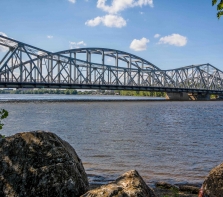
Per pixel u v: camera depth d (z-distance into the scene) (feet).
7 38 261.03
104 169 44.93
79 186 19.22
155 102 319.88
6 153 19.67
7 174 18.99
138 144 68.90
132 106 233.96
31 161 19.22
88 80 335.67
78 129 95.45
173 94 445.37
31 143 19.80
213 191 20.30
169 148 64.39
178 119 136.46
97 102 291.38
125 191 16.66
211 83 476.95
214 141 75.46
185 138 79.92
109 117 138.51
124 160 51.72
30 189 18.45
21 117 131.54
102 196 16.26
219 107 240.94
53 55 296.10
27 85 265.54
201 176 41.75
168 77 428.56
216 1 18.53
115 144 68.44
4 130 92.32
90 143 69.31
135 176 18.30
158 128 101.91
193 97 443.32
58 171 18.89
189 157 55.21
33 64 277.23
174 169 45.75
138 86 347.97
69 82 308.60
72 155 21.15
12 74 262.06
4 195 18.43
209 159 53.78
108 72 352.49
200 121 128.57
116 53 363.56
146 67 414.41
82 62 325.62
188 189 34.37
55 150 19.65
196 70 460.96
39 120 120.88
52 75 296.92
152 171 44.32
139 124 112.68
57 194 18.43
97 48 341.00
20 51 266.77
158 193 32.71
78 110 180.14
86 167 46.14
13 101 282.56
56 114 149.48
